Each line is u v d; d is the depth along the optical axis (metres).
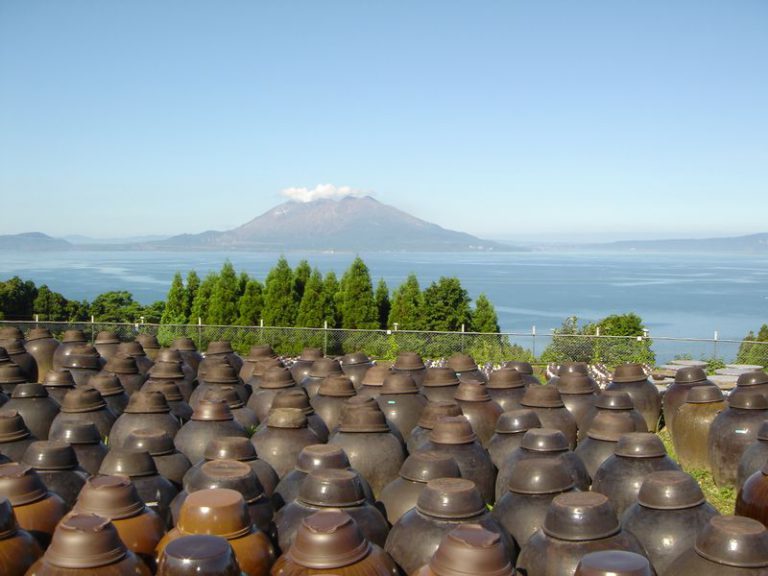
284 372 12.40
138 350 15.27
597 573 5.23
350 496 6.90
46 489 7.04
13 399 11.23
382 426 9.29
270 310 27.22
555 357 21.12
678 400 12.96
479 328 27.45
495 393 12.27
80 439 9.12
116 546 5.66
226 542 5.54
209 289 28.47
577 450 9.52
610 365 20.47
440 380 12.45
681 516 6.83
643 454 8.03
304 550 5.73
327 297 27.14
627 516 7.13
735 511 7.84
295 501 7.05
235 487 6.96
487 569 5.25
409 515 6.71
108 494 6.45
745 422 10.31
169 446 8.72
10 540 6.08
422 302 27.23
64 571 5.50
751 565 5.66
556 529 6.22
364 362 14.69
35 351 16.66
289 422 9.25
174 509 7.34
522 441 8.69
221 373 13.12
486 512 6.68
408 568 6.40
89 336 23.97
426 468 7.62
